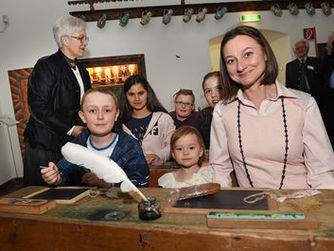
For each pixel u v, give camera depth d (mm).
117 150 1505
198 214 920
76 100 2842
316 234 746
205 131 2428
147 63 5133
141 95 2492
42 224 974
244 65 1176
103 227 895
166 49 5117
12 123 4781
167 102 5191
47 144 2717
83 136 1619
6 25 5168
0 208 1080
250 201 975
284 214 820
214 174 1480
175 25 5094
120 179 982
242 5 5047
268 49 1204
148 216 902
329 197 985
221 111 1393
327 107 3611
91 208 1050
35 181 2783
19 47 5188
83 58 5035
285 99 1245
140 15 5031
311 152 1225
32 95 2678
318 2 5109
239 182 1431
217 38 5379
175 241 827
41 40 5168
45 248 982
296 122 1223
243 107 1338
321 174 1201
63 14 5117
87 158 1042
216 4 5008
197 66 5156
